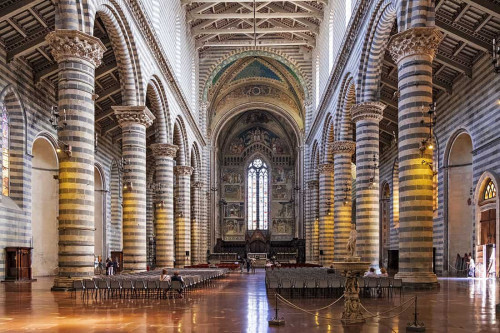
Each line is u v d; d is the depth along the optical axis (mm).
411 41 18172
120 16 23156
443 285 21234
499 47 15227
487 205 26453
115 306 14875
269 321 11148
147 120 26016
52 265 31219
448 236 30234
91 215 18469
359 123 25766
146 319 12062
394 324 11039
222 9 44812
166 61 30531
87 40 18500
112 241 41531
